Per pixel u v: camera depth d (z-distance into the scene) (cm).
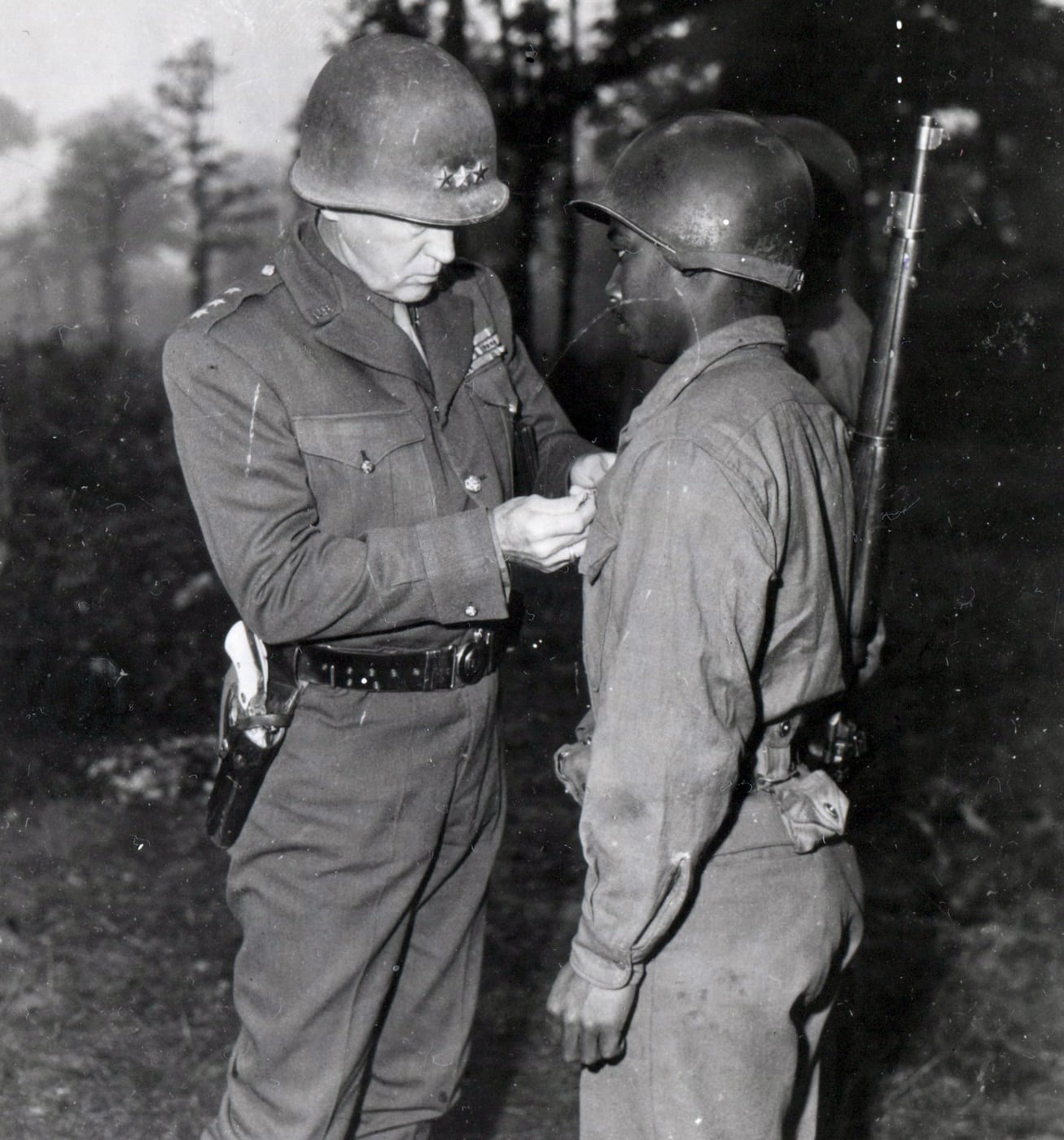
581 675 500
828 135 234
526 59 510
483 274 231
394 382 205
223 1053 294
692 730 154
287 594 194
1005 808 413
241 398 195
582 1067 177
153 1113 273
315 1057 210
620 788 156
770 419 162
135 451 562
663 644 154
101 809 400
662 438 160
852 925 182
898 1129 277
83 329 592
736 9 532
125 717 446
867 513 193
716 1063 166
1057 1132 276
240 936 342
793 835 170
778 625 167
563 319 471
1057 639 494
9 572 494
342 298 202
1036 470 596
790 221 170
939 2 577
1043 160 615
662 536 155
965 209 618
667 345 174
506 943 346
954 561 539
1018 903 369
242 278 207
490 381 219
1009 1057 303
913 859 390
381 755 205
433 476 206
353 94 190
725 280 169
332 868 206
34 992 312
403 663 204
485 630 210
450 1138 269
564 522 192
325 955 208
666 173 168
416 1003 224
